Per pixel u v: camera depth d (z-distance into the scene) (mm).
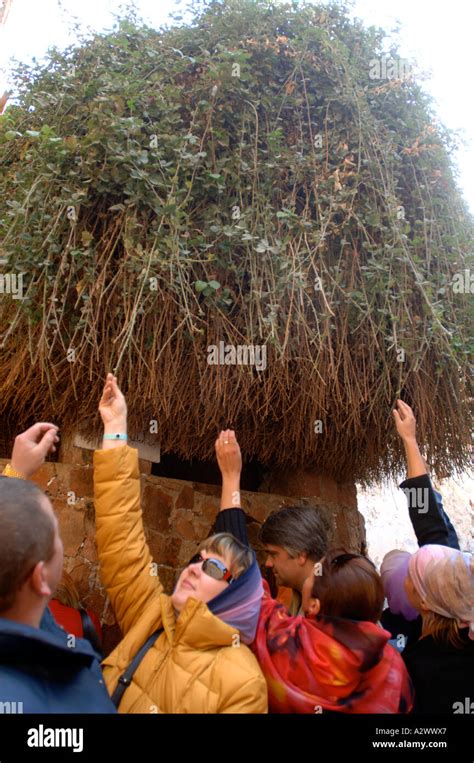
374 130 2562
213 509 3012
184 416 2406
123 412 1916
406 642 2135
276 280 2189
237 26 2564
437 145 2730
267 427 2719
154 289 1984
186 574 1693
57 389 2268
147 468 2748
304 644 1586
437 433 2578
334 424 2645
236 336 2217
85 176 2078
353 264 2352
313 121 2619
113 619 2484
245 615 1596
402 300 2305
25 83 2709
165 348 2154
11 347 2154
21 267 2004
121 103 2154
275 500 3230
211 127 2314
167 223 2057
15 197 2256
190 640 1513
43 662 1106
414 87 2805
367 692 1549
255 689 1422
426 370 2479
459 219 2777
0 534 1054
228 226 2131
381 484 3516
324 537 2064
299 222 2256
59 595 1969
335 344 2361
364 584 1672
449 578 1658
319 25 2703
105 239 2150
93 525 2539
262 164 2359
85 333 2000
